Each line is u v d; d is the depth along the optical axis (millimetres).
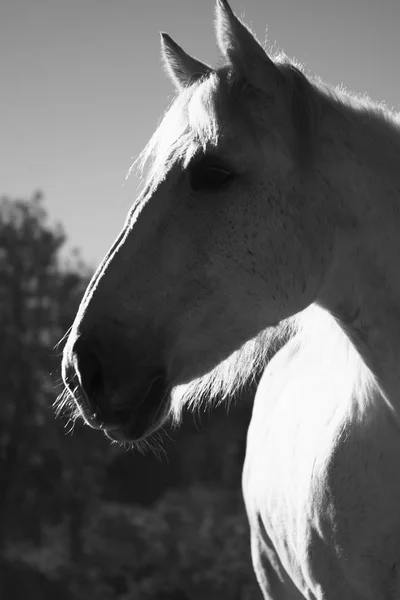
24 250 46312
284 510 3939
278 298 3041
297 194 3035
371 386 3314
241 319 3039
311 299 3109
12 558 36625
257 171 3002
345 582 3445
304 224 3045
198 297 2992
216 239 2982
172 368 3029
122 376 2953
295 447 3867
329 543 3443
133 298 2975
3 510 41188
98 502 42719
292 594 4531
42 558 38094
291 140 3023
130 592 31141
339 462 3395
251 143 2988
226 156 2980
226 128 2979
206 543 30391
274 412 4402
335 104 3227
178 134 3148
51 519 40844
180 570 29422
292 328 3719
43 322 45344
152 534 35469
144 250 2996
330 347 3654
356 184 3123
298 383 4168
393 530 3277
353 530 3338
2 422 42438
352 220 3127
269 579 4629
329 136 3135
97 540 37781
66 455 42000
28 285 46250
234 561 21844
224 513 38375
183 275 2986
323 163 3104
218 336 3041
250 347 3604
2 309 44812
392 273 3150
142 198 3086
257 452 4574
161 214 3008
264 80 3008
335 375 3711
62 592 33562
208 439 49875
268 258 3008
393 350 3172
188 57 3381
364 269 3162
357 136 3176
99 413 2957
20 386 43188
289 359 4562
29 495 41656
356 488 3332
